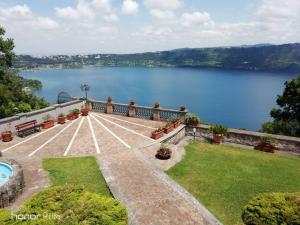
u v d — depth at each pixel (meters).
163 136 19.55
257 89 185.25
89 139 19.17
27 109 28.62
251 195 12.43
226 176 14.28
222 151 18.17
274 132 30.08
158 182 13.14
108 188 12.52
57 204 6.86
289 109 33.50
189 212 10.78
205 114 108.56
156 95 151.00
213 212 11.07
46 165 14.95
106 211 6.66
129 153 16.62
